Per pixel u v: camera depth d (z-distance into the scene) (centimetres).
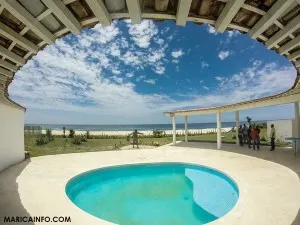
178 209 680
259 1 226
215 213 637
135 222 592
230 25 278
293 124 1345
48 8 228
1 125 946
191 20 270
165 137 2628
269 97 1130
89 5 227
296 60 359
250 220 488
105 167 1047
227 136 2472
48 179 828
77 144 1894
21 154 1191
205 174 1036
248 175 848
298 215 507
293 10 234
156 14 260
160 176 1061
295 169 916
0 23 247
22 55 327
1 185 754
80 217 519
